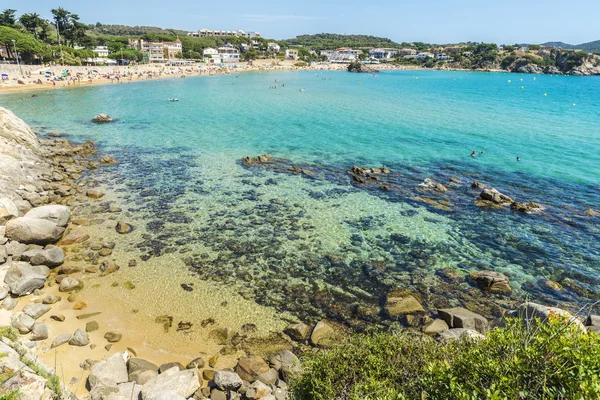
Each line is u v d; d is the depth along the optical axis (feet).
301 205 92.63
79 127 175.11
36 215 72.95
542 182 110.63
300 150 142.41
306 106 249.55
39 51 404.16
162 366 44.86
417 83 478.18
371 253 72.28
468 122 196.85
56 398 34.04
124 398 38.17
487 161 130.21
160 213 86.69
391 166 124.57
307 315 55.98
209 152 137.49
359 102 272.51
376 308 57.72
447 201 96.17
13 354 37.11
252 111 226.17
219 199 95.20
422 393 25.35
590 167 123.34
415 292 61.36
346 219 85.81
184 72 538.06
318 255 71.26
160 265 66.85
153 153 135.13
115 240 74.54
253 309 56.75
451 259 70.79
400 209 91.40
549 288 62.69
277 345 50.08
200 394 41.83
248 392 41.29
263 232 79.20
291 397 35.37
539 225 83.97
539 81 558.15
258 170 117.80
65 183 103.09
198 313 55.47
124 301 57.41
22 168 99.60
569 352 22.68
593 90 404.57
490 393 21.31
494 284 61.72
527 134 169.48
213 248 72.74
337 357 35.42
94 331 51.37
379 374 32.48
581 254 72.79
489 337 28.07
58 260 65.31
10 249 65.16
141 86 368.48
